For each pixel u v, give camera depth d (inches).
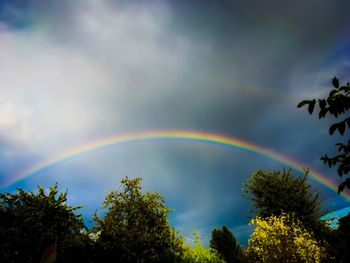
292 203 821.2
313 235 746.8
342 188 128.3
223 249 824.9
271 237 687.1
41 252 647.8
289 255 657.6
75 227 724.0
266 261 673.6
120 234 663.8
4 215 692.1
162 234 685.9
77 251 663.8
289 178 874.8
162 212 715.4
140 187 741.3
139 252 652.1
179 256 677.9
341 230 711.7
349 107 126.1
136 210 700.0
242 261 786.8
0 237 652.1
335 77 127.9
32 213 698.8
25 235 666.2
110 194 729.0
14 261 637.9
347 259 676.7
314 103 130.0
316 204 834.8
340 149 130.7
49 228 689.0
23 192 729.6
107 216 702.5
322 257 674.2
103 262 657.6
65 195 758.5
